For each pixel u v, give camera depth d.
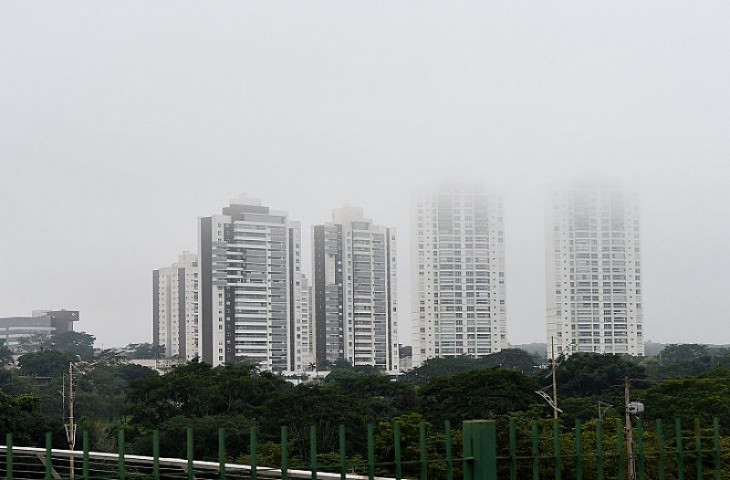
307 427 61.34
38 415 60.53
